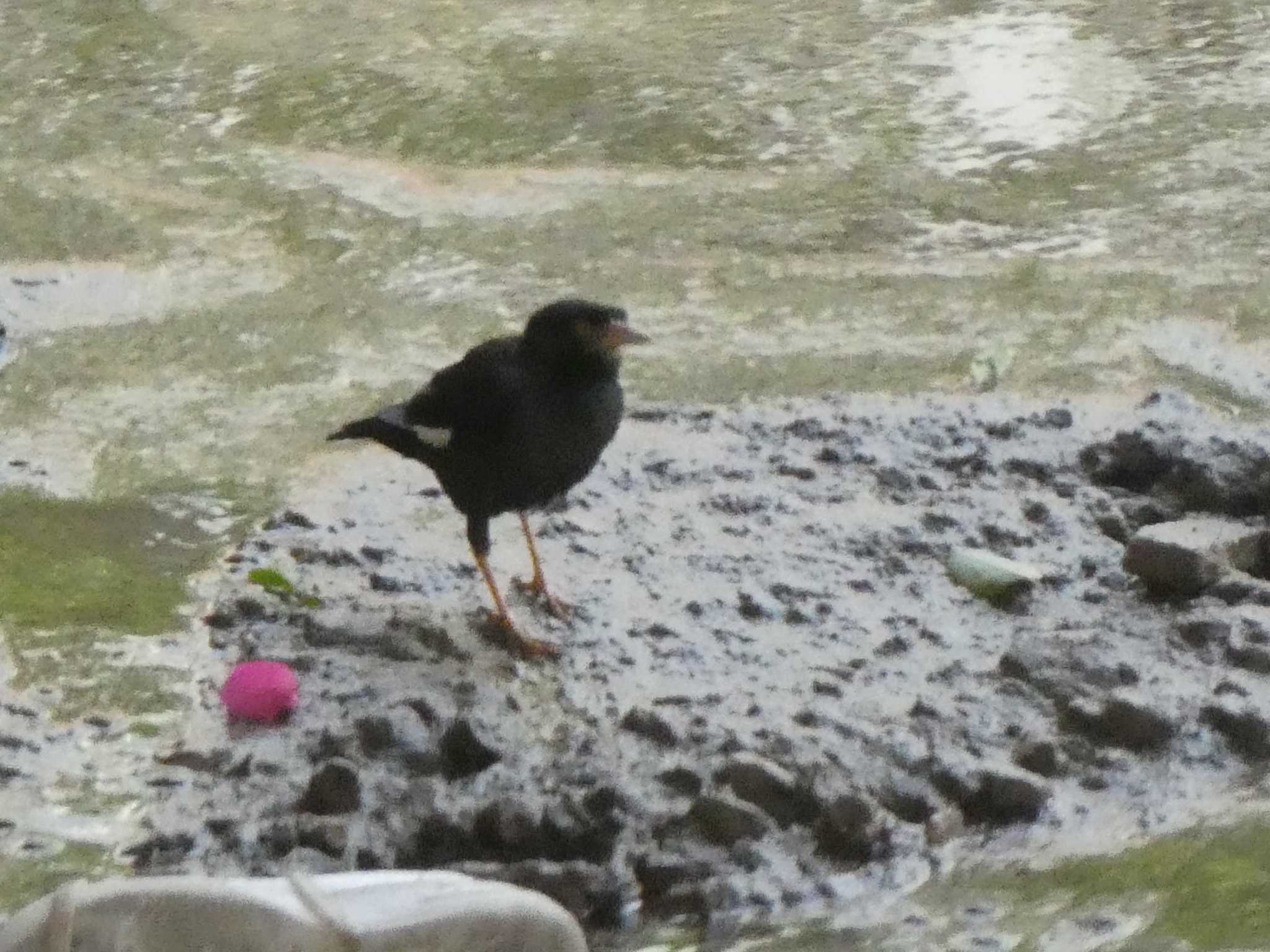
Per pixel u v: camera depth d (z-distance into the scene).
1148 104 17.56
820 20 19.81
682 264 14.48
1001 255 14.62
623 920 7.36
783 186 16.05
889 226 15.20
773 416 11.52
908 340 12.95
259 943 5.44
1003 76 18.25
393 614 9.40
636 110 17.52
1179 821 7.84
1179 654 8.98
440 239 15.02
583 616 9.45
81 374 12.55
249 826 7.71
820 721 8.31
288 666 8.95
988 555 9.73
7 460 11.23
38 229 15.09
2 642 9.13
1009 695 8.66
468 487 9.30
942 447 11.08
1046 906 7.23
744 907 7.35
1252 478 10.41
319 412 11.95
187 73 18.39
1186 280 13.91
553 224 15.31
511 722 8.43
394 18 19.89
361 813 7.77
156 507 10.66
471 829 7.71
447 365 12.52
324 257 14.68
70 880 7.38
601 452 9.71
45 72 18.45
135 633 9.27
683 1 20.47
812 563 9.94
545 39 19.16
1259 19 19.47
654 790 7.85
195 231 15.18
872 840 7.59
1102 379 12.21
